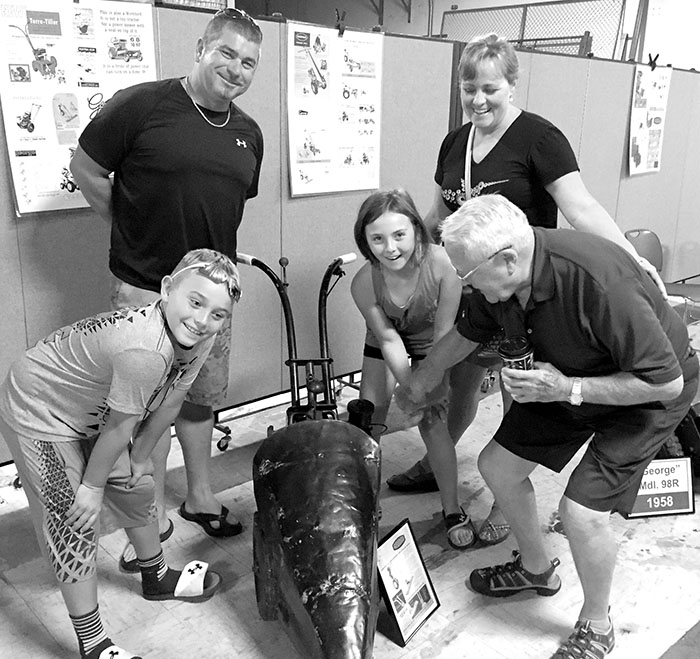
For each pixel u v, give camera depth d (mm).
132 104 2012
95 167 2090
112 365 1630
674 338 1781
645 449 1795
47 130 2359
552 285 1613
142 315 1659
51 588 2215
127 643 1988
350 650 1537
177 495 2748
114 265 2180
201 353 1827
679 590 2244
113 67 2439
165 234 2098
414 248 2186
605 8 6363
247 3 8977
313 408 2205
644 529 2568
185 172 2053
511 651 1989
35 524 1828
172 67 2588
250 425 3381
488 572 2230
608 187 4668
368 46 3107
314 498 1750
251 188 2414
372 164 3303
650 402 1721
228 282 1658
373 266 2289
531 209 2268
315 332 3350
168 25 2537
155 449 2312
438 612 2139
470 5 7465
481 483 2896
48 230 2471
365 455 1903
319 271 3271
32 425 1736
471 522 2568
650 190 5023
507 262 1570
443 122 3531
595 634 1942
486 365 2439
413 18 8125
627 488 1830
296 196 3076
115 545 2416
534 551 2146
